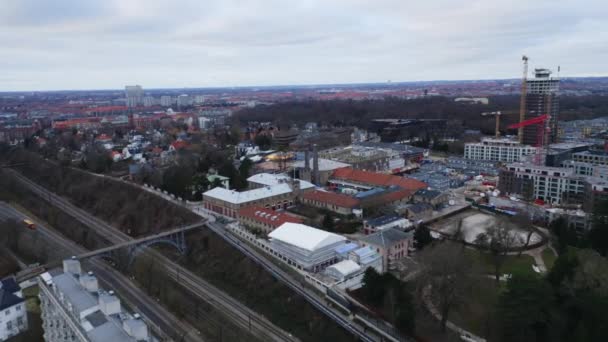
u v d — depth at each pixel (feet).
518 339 386.93
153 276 580.30
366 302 472.44
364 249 564.71
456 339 405.80
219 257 613.52
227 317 492.54
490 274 526.98
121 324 334.03
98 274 597.52
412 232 633.61
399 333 417.49
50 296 393.91
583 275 413.39
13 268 608.19
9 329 450.30
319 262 555.69
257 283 542.16
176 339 452.76
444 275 419.13
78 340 331.77
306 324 466.70
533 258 573.74
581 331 371.97
